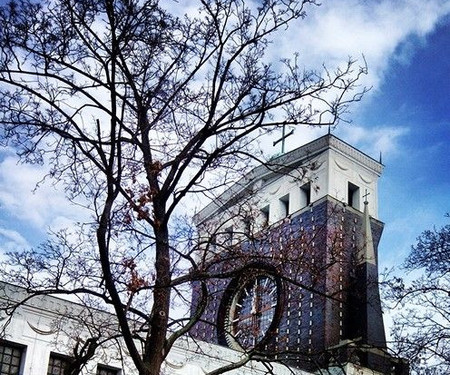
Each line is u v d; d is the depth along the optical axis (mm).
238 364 17844
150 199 16812
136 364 15531
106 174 16266
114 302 15453
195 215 20109
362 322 59500
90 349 18016
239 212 21328
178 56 18672
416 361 27328
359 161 71438
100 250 15539
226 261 19812
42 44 17281
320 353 19469
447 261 29406
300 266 20766
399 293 29562
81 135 16703
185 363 44844
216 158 18594
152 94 17922
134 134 17375
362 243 64438
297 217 67250
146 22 17891
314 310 60281
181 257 17922
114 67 16594
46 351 37875
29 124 16969
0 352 37281
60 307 38375
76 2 17266
